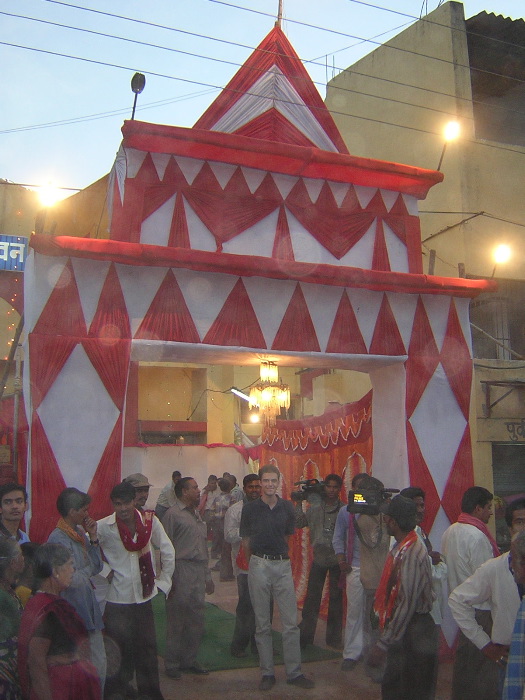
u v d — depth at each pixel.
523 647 3.37
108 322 7.49
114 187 8.67
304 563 10.22
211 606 10.20
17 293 14.29
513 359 13.31
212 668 7.18
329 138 9.81
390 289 8.64
